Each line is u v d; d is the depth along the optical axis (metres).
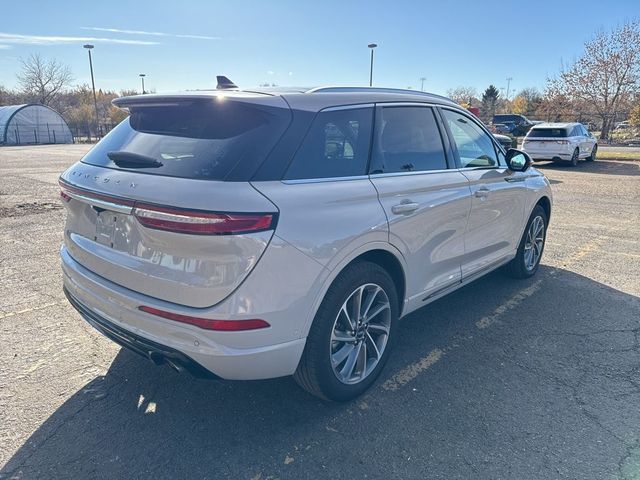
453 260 3.75
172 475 2.40
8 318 4.09
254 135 2.54
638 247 6.52
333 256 2.60
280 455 2.54
